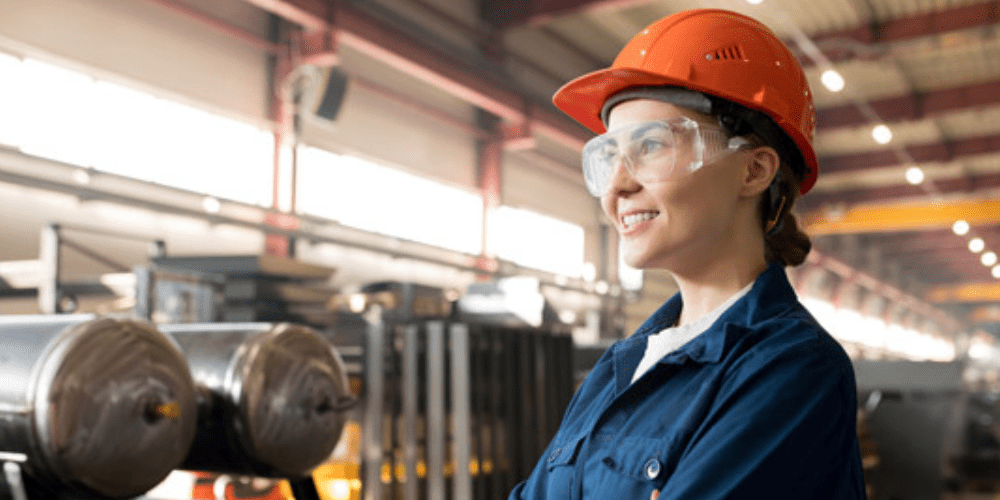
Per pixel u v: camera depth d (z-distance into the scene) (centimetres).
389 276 945
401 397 421
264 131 806
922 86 1237
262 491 361
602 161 92
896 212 1683
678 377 85
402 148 963
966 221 1647
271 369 230
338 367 250
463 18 987
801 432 75
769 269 89
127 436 196
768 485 74
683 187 87
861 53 1045
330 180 873
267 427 228
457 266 1017
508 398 454
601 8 938
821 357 79
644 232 90
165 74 710
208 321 423
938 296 2717
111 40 667
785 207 94
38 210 612
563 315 655
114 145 671
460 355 427
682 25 92
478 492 426
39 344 190
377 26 813
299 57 800
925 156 1445
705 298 93
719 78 88
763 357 79
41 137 619
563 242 1270
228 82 769
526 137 1078
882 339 2528
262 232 789
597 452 86
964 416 774
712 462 75
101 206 655
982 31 990
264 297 434
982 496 775
